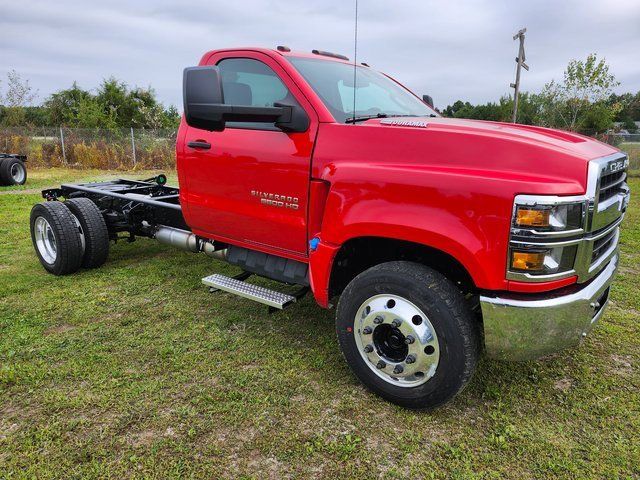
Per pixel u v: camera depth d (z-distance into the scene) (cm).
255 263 362
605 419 263
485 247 228
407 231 247
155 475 220
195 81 280
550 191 219
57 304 414
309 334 362
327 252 284
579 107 2056
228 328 372
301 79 312
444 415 266
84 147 1908
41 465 224
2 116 2747
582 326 242
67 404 270
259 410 268
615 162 254
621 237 666
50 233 495
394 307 259
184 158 384
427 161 259
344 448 238
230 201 355
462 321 242
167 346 339
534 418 264
